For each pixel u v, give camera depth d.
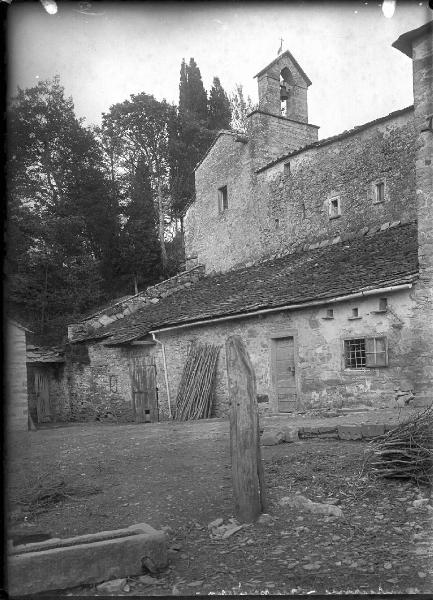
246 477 4.49
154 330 16.42
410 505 4.61
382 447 5.66
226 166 21.30
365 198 16.14
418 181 10.45
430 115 10.05
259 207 19.78
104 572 3.41
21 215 13.44
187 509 4.85
